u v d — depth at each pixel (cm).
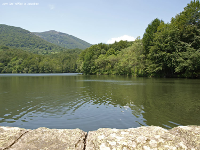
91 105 1030
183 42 3853
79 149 240
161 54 3962
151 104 1027
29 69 13212
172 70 4262
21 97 1353
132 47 5788
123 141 255
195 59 3422
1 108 972
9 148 241
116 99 1214
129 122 690
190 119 720
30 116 801
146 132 285
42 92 1644
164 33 4062
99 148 241
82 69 8756
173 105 993
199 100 1134
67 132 293
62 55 17538
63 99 1248
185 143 249
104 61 7962
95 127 638
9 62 14112
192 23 3934
